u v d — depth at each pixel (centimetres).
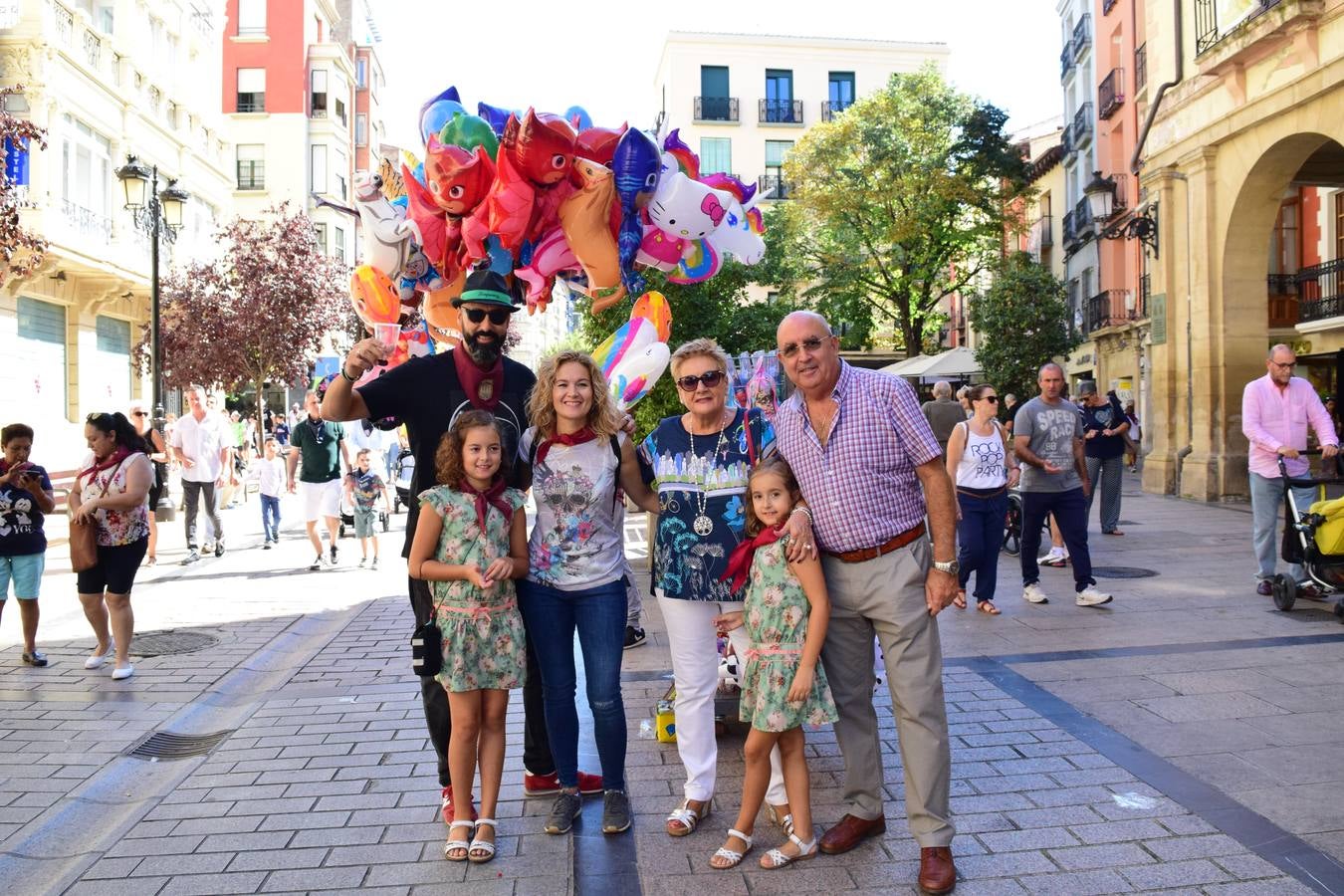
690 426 379
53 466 1941
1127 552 1018
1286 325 2139
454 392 381
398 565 1098
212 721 525
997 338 2809
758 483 345
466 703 353
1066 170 3281
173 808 392
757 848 351
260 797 404
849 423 332
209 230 2708
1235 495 1402
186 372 2336
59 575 1033
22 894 330
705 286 1088
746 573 357
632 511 1562
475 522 355
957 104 2920
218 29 2778
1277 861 325
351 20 4616
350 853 351
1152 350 1578
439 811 388
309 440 1067
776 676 332
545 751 406
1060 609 742
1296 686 518
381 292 440
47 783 429
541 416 372
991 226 2998
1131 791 386
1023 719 480
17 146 1133
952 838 322
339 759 450
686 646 373
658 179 416
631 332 454
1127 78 2605
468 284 368
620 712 375
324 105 3997
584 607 373
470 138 404
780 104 4303
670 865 339
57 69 1833
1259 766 408
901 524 334
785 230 2695
